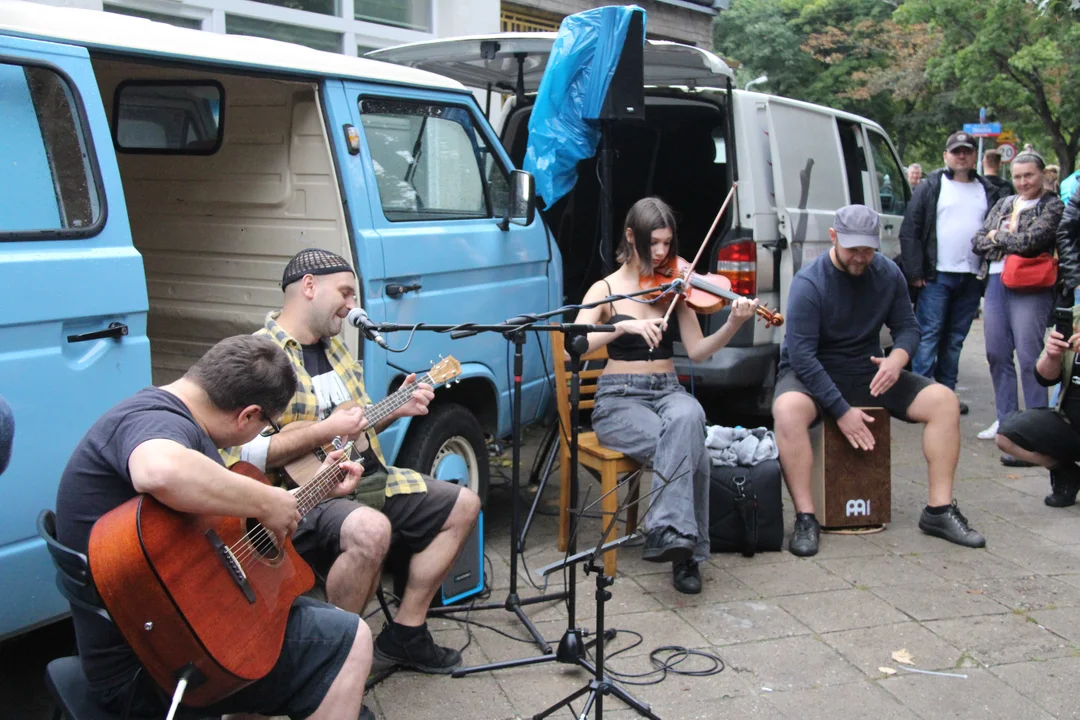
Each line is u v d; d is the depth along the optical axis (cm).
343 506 299
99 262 275
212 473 207
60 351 268
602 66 468
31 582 268
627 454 400
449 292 407
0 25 262
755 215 553
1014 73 2175
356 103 376
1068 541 457
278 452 280
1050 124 2255
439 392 410
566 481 434
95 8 608
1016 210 572
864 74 2742
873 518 466
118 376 283
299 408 300
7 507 258
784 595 397
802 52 2808
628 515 421
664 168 623
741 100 556
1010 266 570
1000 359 591
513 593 361
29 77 266
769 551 444
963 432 650
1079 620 375
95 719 217
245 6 703
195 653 203
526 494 518
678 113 598
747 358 550
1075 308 478
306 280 309
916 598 394
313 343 317
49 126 270
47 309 262
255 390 227
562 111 480
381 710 307
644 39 479
